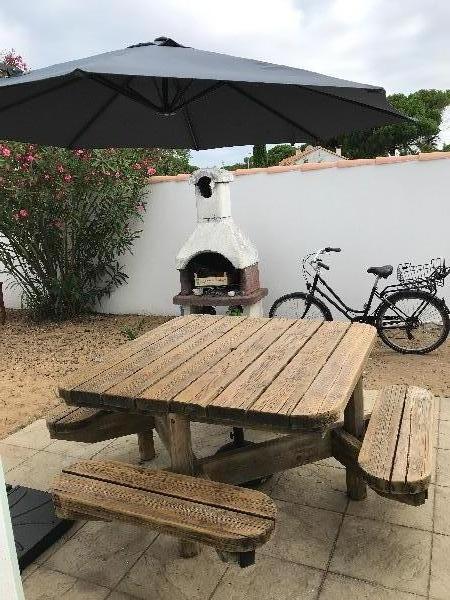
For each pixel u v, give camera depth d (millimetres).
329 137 3605
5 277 8633
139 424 3250
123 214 7238
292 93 2879
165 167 9273
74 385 2510
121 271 7801
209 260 6301
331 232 6461
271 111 3572
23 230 7211
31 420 4461
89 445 3947
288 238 6672
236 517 2039
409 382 4789
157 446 3852
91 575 2559
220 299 6004
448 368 5090
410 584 2371
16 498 3137
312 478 3285
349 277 6473
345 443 2832
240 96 3633
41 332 7320
